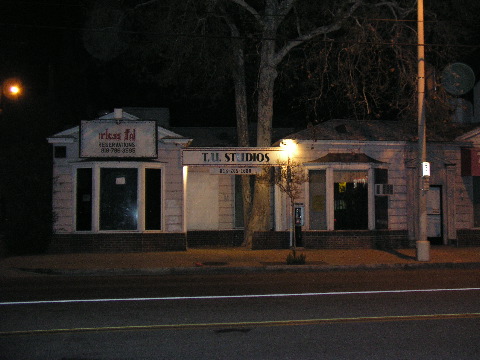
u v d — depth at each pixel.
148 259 18.36
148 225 20.67
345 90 20.86
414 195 22.02
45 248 20.23
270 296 11.45
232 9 23.62
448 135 22.80
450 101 23.05
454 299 11.02
